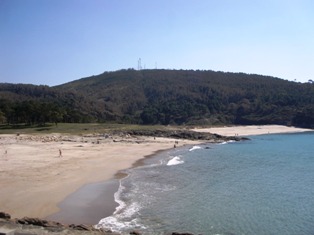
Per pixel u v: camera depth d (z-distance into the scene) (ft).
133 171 153.07
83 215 86.28
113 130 389.19
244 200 105.19
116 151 225.15
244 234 76.54
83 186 117.19
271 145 298.97
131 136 344.49
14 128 400.67
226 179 138.51
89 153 207.31
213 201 103.50
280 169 166.61
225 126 551.18
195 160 196.03
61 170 143.33
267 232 78.07
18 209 87.81
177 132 376.27
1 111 437.58
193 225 81.66
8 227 67.21
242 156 217.97
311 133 457.68
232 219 86.58
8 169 139.85
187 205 98.43
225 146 289.33
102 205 95.66
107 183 124.67
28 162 160.35
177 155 218.79
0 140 277.44
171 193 112.47
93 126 426.92
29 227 68.28
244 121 613.93
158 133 372.17
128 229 77.51
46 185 114.52
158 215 88.43
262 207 97.55
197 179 137.39
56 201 96.58
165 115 651.25
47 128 400.47
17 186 110.93
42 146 237.66
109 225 79.66
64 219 82.53
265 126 546.67
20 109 440.86
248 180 136.98
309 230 79.51
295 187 124.67
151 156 208.33
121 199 102.94
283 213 92.07
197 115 647.15
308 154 231.50
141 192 112.88
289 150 256.73
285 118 574.56
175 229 78.64
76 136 327.47
